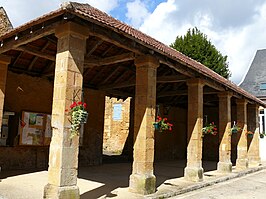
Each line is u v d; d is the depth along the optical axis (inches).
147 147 247.0
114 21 239.8
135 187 242.4
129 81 391.5
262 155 672.4
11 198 209.2
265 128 695.7
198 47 773.9
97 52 291.3
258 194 284.7
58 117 186.1
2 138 338.0
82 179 300.0
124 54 269.6
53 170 181.9
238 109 471.8
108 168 403.5
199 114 330.0
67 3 171.2
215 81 353.7
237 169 450.3
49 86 377.4
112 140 731.4
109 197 222.8
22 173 314.2
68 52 188.1
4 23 370.6
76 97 190.9
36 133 357.4
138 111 254.8
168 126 258.5
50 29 203.8
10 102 336.2
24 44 247.9
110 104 750.5
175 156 624.7
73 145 184.9
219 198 258.2
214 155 638.5
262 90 818.2
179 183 302.7
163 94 460.4
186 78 338.0
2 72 277.7
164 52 237.8
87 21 198.8
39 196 217.3
